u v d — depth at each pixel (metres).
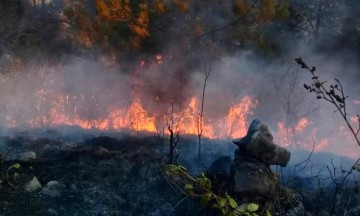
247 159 3.56
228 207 2.80
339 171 4.40
